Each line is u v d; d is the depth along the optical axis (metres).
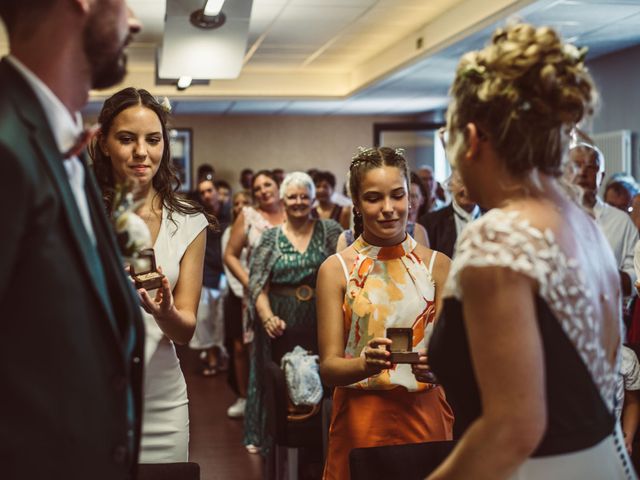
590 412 1.47
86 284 1.39
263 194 6.34
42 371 1.33
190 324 2.52
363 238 2.66
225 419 6.63
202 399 7.40
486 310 1.40
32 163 1.31
